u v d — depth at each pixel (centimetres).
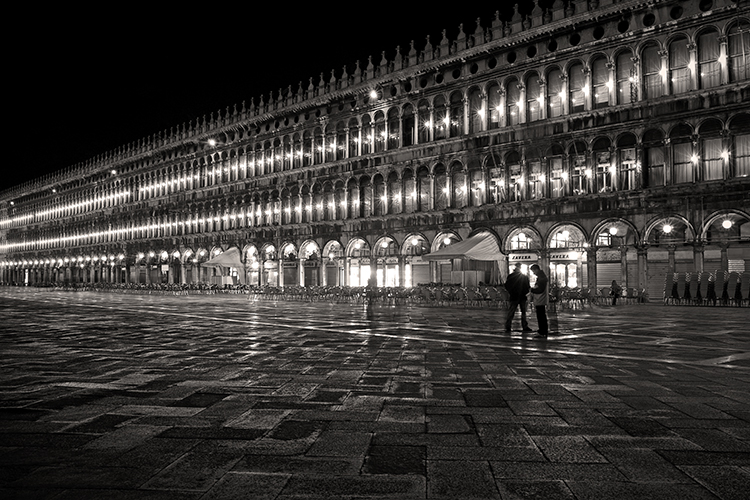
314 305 3216
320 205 4875
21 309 2872
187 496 379
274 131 5275
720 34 2959
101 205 7819
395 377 848
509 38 3681
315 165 4847
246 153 5591
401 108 4325
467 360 1023
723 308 2600
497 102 3803
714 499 371
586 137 3378
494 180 3778
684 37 3086
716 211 2941
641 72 3212
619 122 3247
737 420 581
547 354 1100
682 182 3075
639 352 1127
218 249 5778
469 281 3125
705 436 521
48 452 479
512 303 1545
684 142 3077
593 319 1988
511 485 398
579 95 3459
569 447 488
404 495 380
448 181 3988
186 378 845
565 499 372
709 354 1095
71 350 1195
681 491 386
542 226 3534
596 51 3356
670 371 897
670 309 2550
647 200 3147
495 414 610
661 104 3116
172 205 6419
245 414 614
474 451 478
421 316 2205
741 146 2917
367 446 493
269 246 5234
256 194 5409
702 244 2973
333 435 527
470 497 376
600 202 3312
